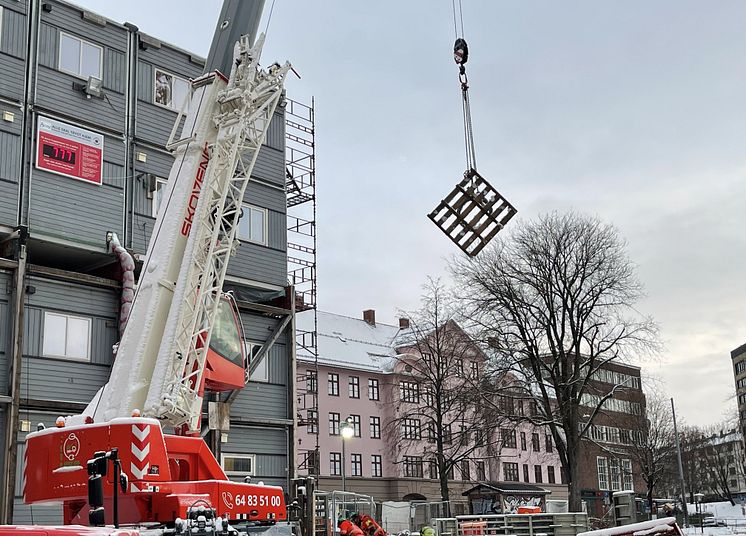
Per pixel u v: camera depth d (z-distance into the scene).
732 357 152.38
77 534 6.54
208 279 16.09
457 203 18.48
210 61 17.75
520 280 41.59
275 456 30.59
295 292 34.09
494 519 32.22
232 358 18.83
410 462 67.44
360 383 68.06
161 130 29.34
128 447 12.56
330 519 28.16
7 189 24.91
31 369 24.17
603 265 41.41
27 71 26.05
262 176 32.56
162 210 16.22
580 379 41.34
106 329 26.20
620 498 26.91
